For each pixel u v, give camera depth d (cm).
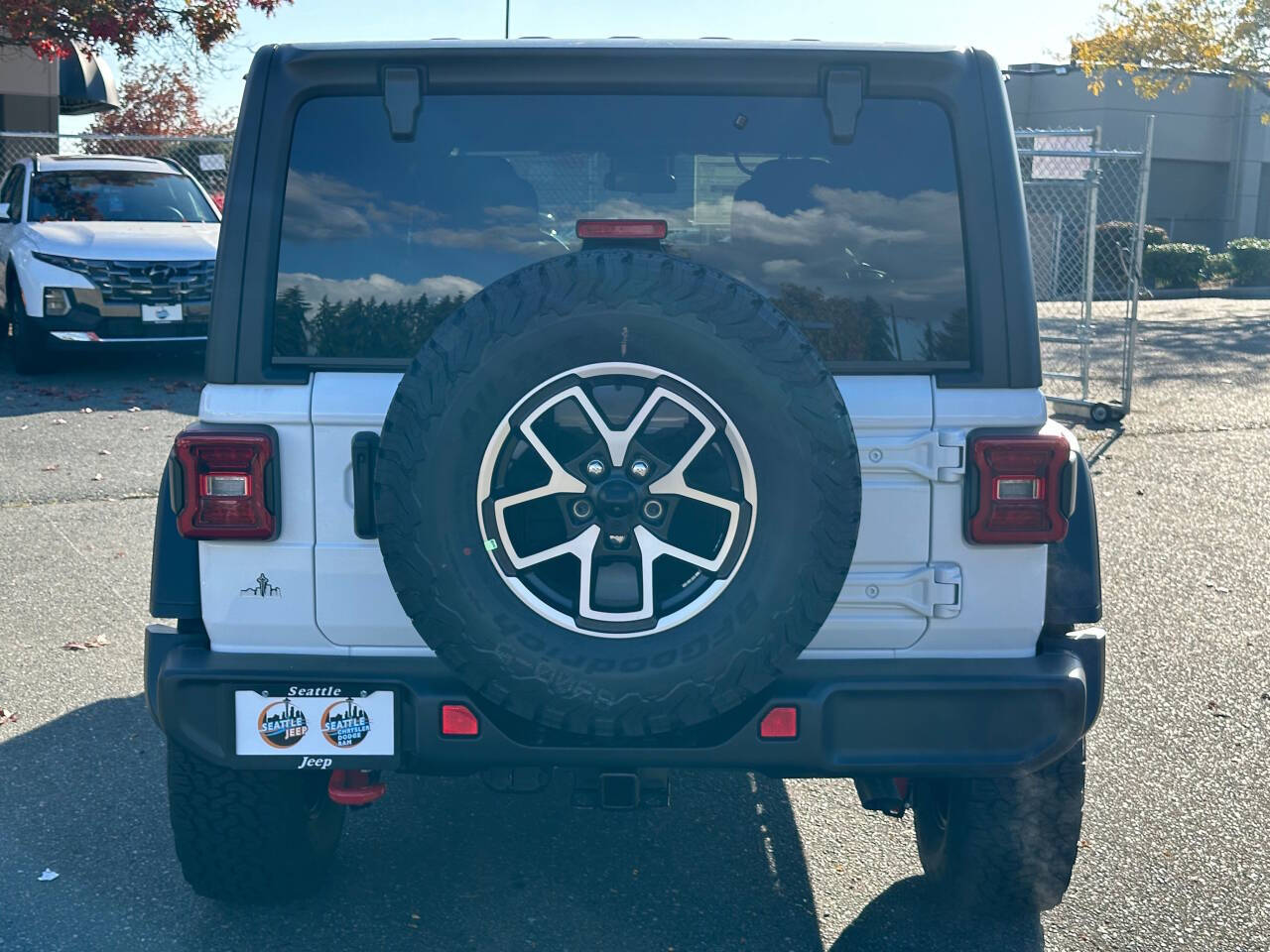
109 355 1537
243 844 362
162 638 334
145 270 1323
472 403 283
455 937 371
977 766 318
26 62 2292
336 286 328
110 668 592
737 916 385
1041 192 1466
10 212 1431
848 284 329
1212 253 3662
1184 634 655
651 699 289
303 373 318
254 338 320
